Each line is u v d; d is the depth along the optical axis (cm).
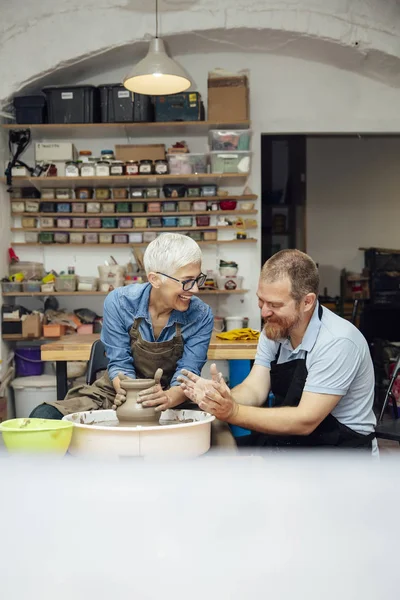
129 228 627
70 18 591
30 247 654
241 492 65
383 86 651
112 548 61
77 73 636
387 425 309
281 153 698
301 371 228
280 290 215
